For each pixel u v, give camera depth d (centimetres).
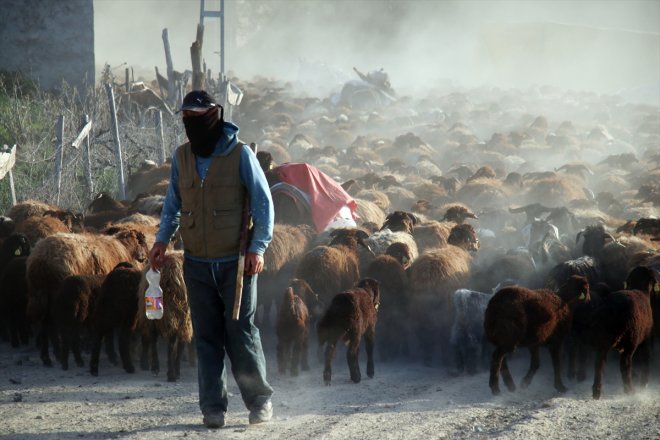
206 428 793
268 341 1309
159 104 3619
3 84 3275
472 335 1136
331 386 1039
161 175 2225
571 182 2328
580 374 1091
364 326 1073
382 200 2044
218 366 783
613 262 1343
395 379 1091
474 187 2273
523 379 1035
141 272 1093
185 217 756
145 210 1730
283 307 1098
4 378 1052
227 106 3691
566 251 1455
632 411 912
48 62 3522
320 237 1508
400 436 784
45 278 1140
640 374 1061
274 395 980
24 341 1270
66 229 1473
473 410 906
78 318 1098
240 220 753
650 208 2048
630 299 989
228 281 756
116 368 1132
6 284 1228
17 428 800
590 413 901
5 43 3481
